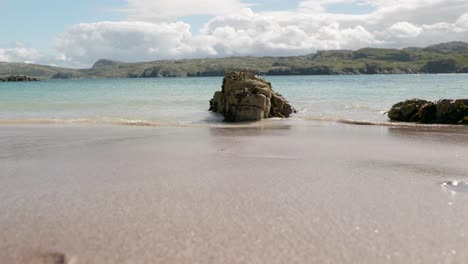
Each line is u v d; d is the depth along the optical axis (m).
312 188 11.96
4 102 50.12
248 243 8.05
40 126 27.86
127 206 10.26
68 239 8.25
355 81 136.62
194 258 7.40
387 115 34.75
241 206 10.26
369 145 20.00
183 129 26.72
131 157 16.84
